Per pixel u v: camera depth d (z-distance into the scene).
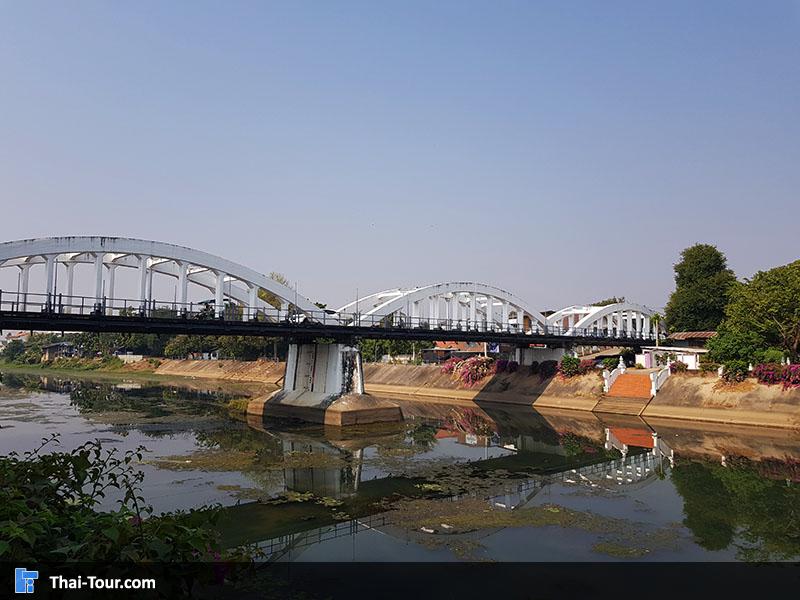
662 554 18.50
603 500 24.97
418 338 56.12
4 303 34.50
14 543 6.23
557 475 29.97
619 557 18.20
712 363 52.97
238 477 29.06
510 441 41.28
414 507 23.77
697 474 30.11
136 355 136.25
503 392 69.38
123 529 6.67
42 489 8.05
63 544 6.98
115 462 9.06
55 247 37.53
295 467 31.55
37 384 89.88
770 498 25.23
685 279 79.62
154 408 58.16
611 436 43.00
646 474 30.17
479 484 27.89
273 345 107.12
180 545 6.91
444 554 18.42
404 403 69.12
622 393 57.47
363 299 66.00
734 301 61.16
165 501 24.39
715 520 22.08
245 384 93.19
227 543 19.30
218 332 44.19
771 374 46.56
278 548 18.91
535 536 20.22
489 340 60.31
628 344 73.12
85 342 143.88
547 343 67.44
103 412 54.06
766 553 18.56
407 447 38.62
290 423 49.84
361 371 52.31
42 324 36.00
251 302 49.19
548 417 54.97
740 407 46.88
